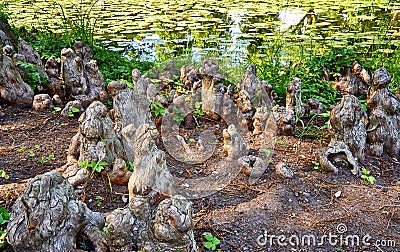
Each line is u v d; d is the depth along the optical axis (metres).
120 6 15.67
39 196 3.21
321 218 4.39
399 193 4.89
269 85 6.44
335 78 8.23
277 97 7.34
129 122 5.44
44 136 5.95
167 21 13.17
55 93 7.14
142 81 5.90
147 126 4.27
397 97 6.10
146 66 8.92
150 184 4.18
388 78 5.57
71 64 6.86
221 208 4.49
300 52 9.85
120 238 3.40
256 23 13.02
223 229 4.14
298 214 4.44
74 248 3.38
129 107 5.45
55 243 3.28
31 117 6.53
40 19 13.06
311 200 4.68
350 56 8.60
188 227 3.36
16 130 6.11
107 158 4.73
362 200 4.71
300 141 5.96
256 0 16.61
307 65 8.48
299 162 5.41
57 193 3.30
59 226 3.28
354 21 13.30
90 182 4.75
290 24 12.95
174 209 3.35
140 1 16.66
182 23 12.92
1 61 6.71
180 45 10.66
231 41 10.99
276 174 5.09
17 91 6.84
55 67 7.10
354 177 5.14
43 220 3.21
